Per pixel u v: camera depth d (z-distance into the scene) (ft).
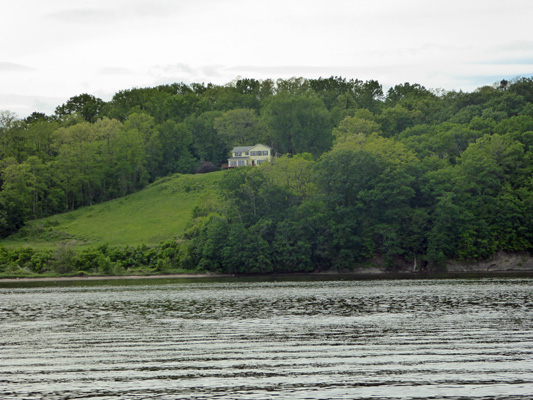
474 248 609.83
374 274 607.78
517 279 497.87
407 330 252.21
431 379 179.73
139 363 204.54
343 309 321.32
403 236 629.51
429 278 529.86
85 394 170.81
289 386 175.52
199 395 169.07
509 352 209.56
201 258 645.92
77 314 323.98
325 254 633.20
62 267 645.92
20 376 189.78
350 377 183.11
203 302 368.48
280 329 261.85
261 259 621.31
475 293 385.50
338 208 642.63
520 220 623.77
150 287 496.23
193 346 230.07
